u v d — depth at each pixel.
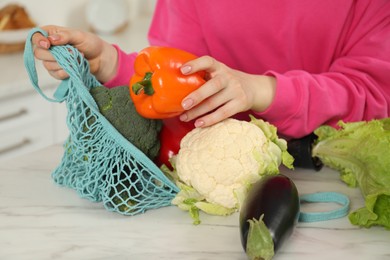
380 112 1.00
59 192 0.85
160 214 0.80
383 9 1.01
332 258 0.70
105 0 2.19
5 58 1.80
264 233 0.66
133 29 2.35
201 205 0.79
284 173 0.94
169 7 1.25
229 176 0.78
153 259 0.69
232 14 1.15
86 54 0.93
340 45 1.08
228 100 0.83
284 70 1.17
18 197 0.83
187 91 0.78
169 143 0.87
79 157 0.82
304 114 0.95
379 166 0.81
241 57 1.20
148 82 0.78
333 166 0.91
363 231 0.76
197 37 1.23
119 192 0.79
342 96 0.98
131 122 0.81
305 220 0.78
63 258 0.68
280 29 1.12
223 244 0.72
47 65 0.84
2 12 1.87
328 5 1.05
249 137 0.80
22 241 0.72
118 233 0.74
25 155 0.99
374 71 0.99
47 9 2.04
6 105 1.60
